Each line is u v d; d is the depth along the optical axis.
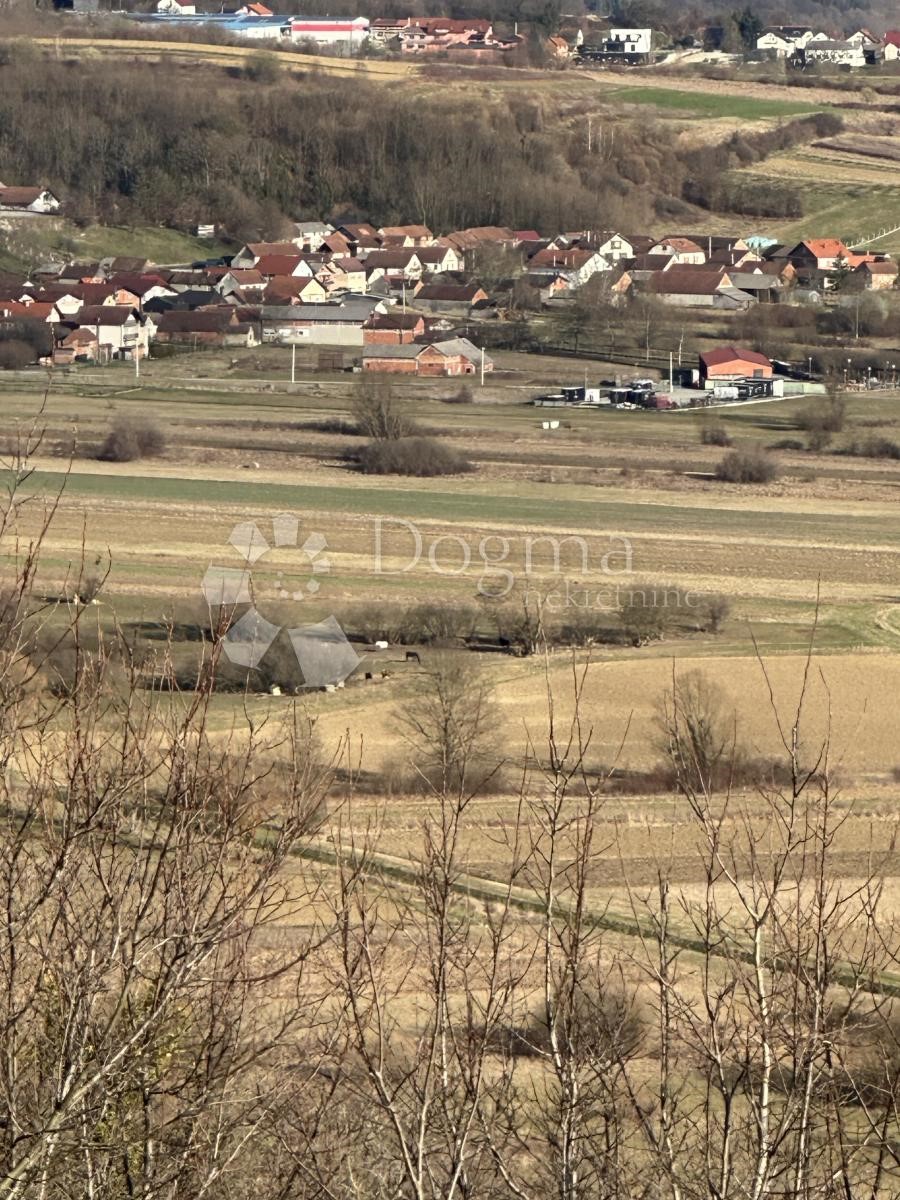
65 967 5.68
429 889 6.68
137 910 5.75
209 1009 6.02
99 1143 5.68
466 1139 6.11
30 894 5.95
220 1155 5.99
